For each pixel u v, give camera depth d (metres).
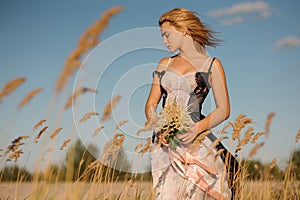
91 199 3.72
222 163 4.41
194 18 4.41
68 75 2.29
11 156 3.64
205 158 4.29
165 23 4.41
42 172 3.16
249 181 5.97
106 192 3.96
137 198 4.18
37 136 3.50
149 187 4.48
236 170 4.57
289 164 6.09
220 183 4.33
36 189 3.14
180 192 4.25
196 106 4.29
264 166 6.07
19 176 3.82
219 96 4.40
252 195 5.36
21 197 3.61
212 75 4.40
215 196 4.27
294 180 6.29
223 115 4.33
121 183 4.32
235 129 4.23
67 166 3.13
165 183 4.29
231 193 4.48
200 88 4.31
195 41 4.42
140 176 4.27
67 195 3.12
